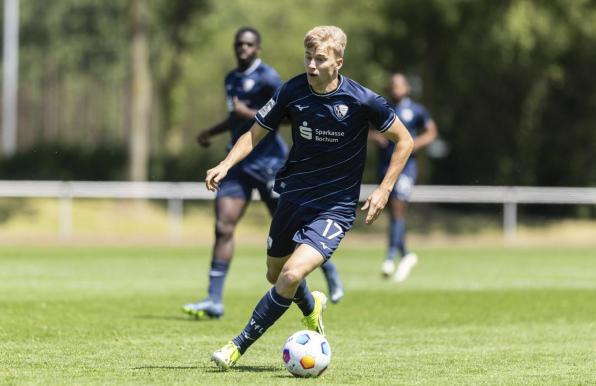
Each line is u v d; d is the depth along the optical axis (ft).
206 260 247.09
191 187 347.56
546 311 139.95
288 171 84.64
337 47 79.30
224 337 106.93
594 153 429.38
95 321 121.60
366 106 81.30
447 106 439.63
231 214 125.90
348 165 82.58
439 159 453.58
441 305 147.74
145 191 351.67
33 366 84.74
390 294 165.78
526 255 278.67
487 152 444.14
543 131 431.43
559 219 418.92
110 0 610.24
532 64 387.96
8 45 492.54
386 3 401.70
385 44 425.28
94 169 472.85
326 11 489.26
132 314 130.52
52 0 634.84
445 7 368.68
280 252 86.02
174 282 185.57
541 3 362.53
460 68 399.03
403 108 187.73
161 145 574.97
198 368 84.07
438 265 239.30
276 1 533.14
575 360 92.02
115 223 384.88
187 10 530.27
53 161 472.44
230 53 558.97
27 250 283.18
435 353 96.89
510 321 127.65
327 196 82.74
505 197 343.46
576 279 199.72
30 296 155.74
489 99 432.66
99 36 632.38
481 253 287.69
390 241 189.57
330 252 80.74
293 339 79.51
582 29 367.25
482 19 370.12
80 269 215.72
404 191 187.73
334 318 130.21
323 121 81.25
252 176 125.70
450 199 339.98
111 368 83.71
